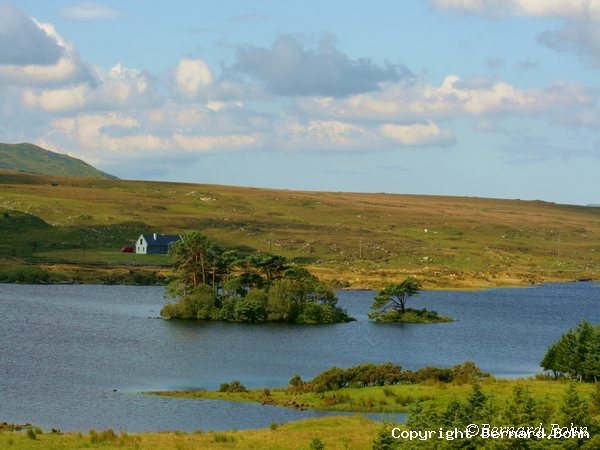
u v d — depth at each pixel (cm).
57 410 12038
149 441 8894
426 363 17612
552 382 13288
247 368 16575
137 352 18288
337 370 13625
